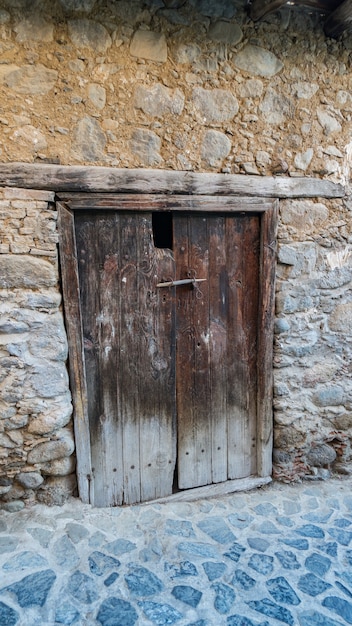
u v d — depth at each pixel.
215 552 2.05
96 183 2.07
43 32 1.93
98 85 2.04
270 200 2.39
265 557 2.03
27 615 1.62
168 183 2.19
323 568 1.97
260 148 2.35
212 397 2.53
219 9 2.17
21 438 2.12
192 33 2.15
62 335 2.12
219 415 2.56
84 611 1.66
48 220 2.02
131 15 2.04
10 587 1.74
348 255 2.61
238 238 2.43
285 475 2.70
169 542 2.10
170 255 2.31
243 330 2.53
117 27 2.03
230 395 2.57
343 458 2.77
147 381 2.37
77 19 1.96
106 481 2.37
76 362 2.18
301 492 2.62
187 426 2.50
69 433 2.22
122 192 2.12
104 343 2.26
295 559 2.02
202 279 2.38
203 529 2.23
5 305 2.01
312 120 2.43
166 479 2.50
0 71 1.89
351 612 1.72
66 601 1.70
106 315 2.24
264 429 2.61
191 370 2.46
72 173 2.03
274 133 2.37
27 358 2.06
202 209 2.27
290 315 2.55
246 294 2.50
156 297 2.32
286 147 2.40
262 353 2.54
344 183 2.55
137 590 1.78
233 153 2.31
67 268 2.09
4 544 1.96
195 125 2.22
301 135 2.42
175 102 2.17
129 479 2.42
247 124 2.31
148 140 2.14
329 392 2.68
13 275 2.00
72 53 1.98
